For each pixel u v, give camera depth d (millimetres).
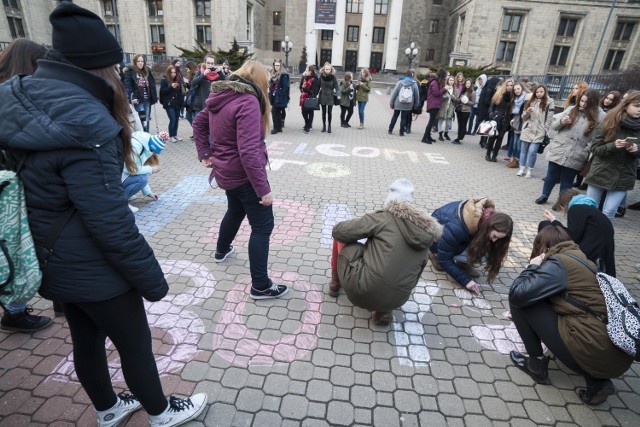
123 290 1449
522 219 5078
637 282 3705
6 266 1253
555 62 36250
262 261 2865
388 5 41375
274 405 2121
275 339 2619
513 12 34531
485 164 7902
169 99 8211
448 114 9977
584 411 2197
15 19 32469
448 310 3055
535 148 6824
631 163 4098
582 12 34094
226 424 1992
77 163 1229
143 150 4395
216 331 2664
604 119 4117
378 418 2080
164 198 5082
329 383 2289
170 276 3291
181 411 1922
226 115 2457
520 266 3857
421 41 43000
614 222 5312
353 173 6676
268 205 2654
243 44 29312
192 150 7801
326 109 10352
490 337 2768
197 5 35406
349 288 2604
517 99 7480
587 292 2113
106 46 1343
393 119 10453
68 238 1311
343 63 43250
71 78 1272
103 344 1706
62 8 1247
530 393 2303
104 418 1830
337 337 2672
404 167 7277
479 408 2180
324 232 4289
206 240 3957
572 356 2131
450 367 2467
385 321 2773
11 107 1190
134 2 36094
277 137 9328
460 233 3156
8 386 2152
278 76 9266
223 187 2686
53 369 2287
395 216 2455
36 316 2611
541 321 2240
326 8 37031
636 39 35031
